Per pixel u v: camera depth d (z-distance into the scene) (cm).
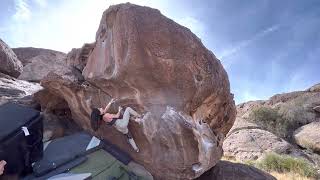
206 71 450
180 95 435
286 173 1007
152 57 415
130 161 420
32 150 330
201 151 433
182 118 421
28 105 574
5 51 902
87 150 371
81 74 566
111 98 477
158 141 429
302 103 1873
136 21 411
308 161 1200
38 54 1180
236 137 1411
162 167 438
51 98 560
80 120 523
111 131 468
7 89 677
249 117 1862
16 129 306
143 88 435
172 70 422
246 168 591
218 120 539
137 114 439
